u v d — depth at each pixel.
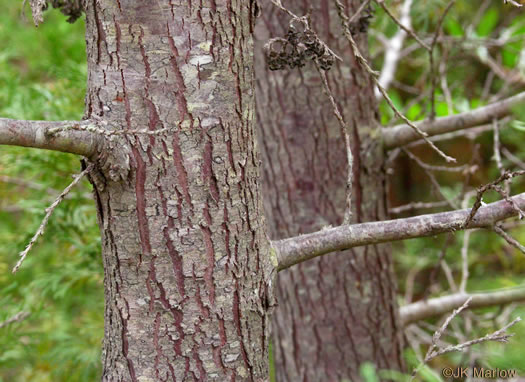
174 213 2.08
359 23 2.46
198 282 2.09
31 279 3.25
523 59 3.16
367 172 2.62
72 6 2.21
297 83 2.61
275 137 2.64
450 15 3.25
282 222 2.66
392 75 3.28
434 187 2.94
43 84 3.24
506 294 2.71
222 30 2.08
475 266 4.18
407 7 3.07
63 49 3.16
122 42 2.06
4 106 3.04
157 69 2.06
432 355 2.15
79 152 2.03
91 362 2.88
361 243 2.14
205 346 2.10
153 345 2.10
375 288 2.67
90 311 3.27
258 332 2.13
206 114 2.08
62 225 2.77
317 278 2.66
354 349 2.67
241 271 2.11
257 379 2.13
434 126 2.56
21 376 3.67
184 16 2.06
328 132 2.61
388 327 2.69
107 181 2.08
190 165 2.08
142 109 2.07
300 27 2.57
